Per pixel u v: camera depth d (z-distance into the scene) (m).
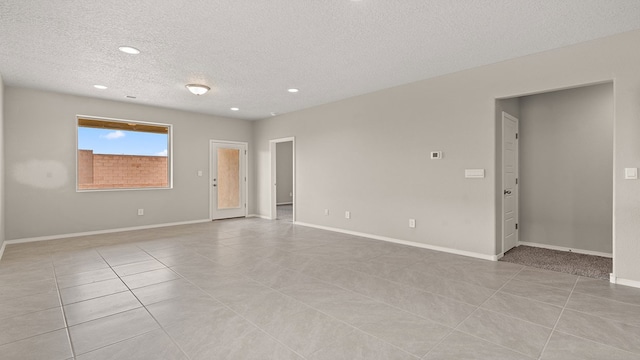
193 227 6.51
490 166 4.01
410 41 3.33
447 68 4.17
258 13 2.74
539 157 4.75
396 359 1.89
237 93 5.41
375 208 5.34
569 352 1.96
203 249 4.59
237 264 3.84
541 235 4.76
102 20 2.84
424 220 4.68
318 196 6.42
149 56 3.71
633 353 1.95
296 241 5.15
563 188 4.55
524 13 2.75
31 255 4.24
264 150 7.85
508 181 4.50
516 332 2.21
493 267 3.72
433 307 2.62
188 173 7.00
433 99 4.55
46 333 2.19
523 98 4.89
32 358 1.90
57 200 5.35
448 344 2.06
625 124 3.08
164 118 6.62
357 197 5.64
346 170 5.82
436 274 3.46
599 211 4.27
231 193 7.80
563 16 2.79
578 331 2.22
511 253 4.38
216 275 3.42
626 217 3.09
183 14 2.74
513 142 4.70
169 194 6.71
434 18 2.84
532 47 3.47
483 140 4.06
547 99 4.68
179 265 3.79
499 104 4.12
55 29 3.01
